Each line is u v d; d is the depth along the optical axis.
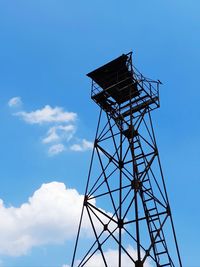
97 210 22.30
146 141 24.56
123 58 25.22
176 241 21.55
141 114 25.22
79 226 22.27
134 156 23.47
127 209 20.95
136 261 19.05
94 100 26.52
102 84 26.95
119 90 25.66
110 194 22.56
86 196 23.23
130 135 25.19
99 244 21.17
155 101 25.38
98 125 25.89
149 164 23.19
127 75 25.84
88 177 23.91
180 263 20.72
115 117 25.98
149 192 23.14
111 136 25.11
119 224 20.77
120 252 19.67
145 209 23.48
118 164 23.42
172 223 22.06
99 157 24.39
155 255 21.81
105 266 20.62
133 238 20.19
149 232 22.44
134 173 22.11
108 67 25.78
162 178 23.47
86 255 21.20
